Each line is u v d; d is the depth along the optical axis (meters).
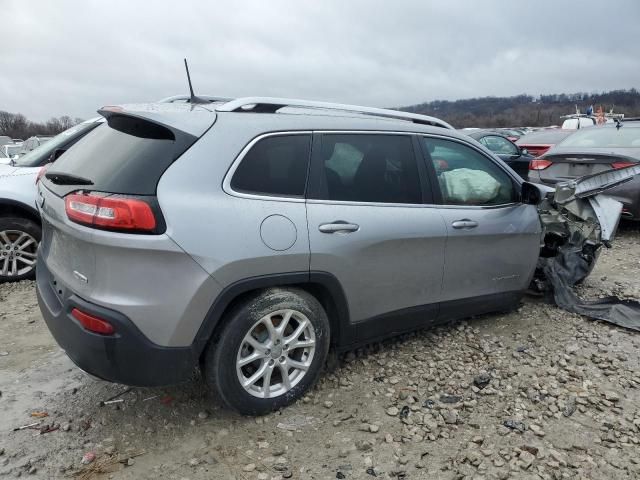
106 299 2.61
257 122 3.05
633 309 4.57
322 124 3.28
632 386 3.48
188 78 3.53
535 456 2.78
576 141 8.44
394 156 3.59
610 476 2.64
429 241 3.64
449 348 4.01
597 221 5.21
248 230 2.83
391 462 2.74
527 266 4.45
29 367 3.73
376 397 3.34
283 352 3.10
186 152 2.77
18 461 2.72
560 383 3.52
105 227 2.58
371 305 3.46
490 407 3.24
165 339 2.70
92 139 3.23
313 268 3.07
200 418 3.10
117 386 3.46
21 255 5.55
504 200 4.27
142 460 2.75
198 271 2.69
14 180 5.49
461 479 2.62
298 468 2.69
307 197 3.13
